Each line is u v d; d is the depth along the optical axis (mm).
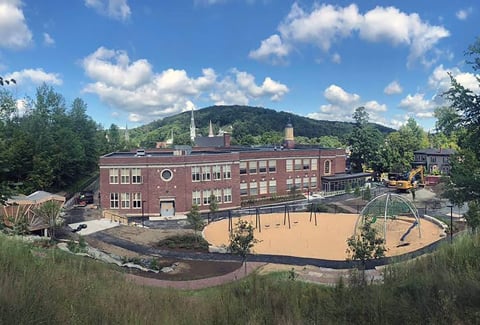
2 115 65188
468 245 14125
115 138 141375
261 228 46875
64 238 38031
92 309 8781
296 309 9992
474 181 12367
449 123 12719
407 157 100000
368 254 23516
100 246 36531
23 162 56375
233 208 60500
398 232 43281
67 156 72750
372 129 100500
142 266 29469
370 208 46594
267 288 12031
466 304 9062
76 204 61875
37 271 10664
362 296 10734
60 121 78000
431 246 35594
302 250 36594
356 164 100625
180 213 56344
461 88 12055
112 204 55938
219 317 9656
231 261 32062
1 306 7371
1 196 14711
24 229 31922
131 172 55594
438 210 55938
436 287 10203
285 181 72312
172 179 56094
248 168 68125
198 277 27016
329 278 25531
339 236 42469
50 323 7617
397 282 12039
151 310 9930
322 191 76125
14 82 12383
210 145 117500
